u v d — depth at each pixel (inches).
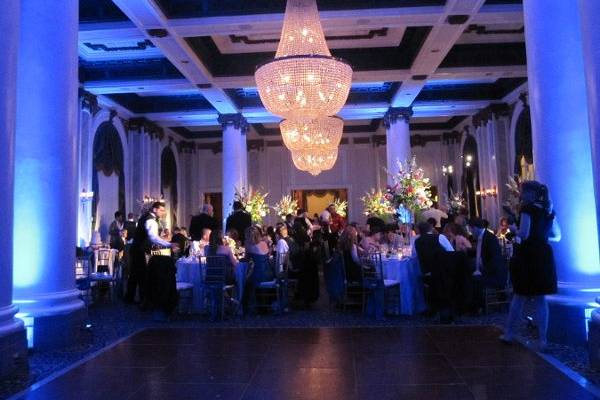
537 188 175.8
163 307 262.4
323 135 386.0
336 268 310.8
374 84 589.9
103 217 568.7
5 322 147.7
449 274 246.2
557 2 190.7
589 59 144.5
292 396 133.6
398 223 378.9
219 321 261.6
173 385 144.5
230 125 605.6
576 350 174.2
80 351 185.9
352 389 138.5
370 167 822.5
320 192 831.7
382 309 266.5
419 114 663.1
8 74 146.1
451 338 201.5
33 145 183.0
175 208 781.3
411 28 432.5
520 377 145.9
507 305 282.8
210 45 457.7
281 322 255.8
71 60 194.2
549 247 173.6
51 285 185.2
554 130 189.2
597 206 144.0
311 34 296.2
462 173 766.5
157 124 687.1
